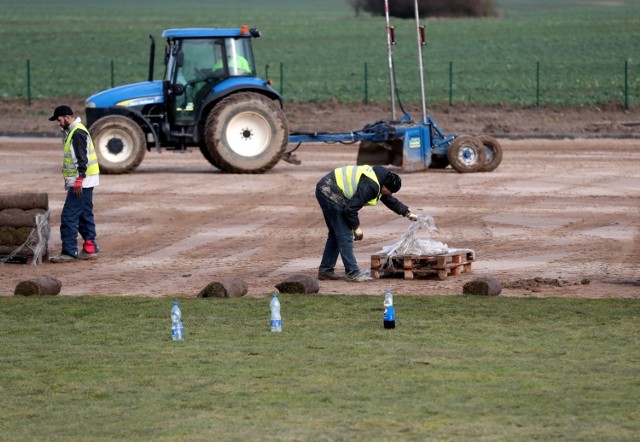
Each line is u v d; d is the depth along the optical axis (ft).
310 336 85.30
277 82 405.39
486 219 151.64
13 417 64.49
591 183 186.09
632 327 87.71
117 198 173.27
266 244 135.85
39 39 609.83
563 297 100.83
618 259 123.24
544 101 339.57
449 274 114.32
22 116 316.40
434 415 63.52
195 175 201.36
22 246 124.26
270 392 68.95
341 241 110.32
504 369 74.23
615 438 58.85
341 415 63.67
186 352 80.28
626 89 327.26
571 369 74.13
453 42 567.59
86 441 59.57
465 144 199.11
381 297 101.30
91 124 206.08
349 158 229.25
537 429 60.59
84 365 76.79
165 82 204.95
